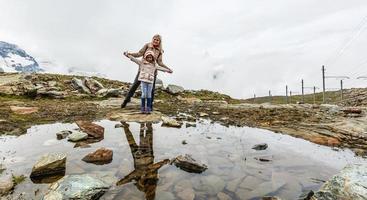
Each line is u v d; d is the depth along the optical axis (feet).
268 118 32.30
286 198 10.95
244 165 14.85
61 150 16.94
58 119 28.35
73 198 10.23
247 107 46.50
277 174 13.56
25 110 32.71
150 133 22.31
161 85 77.92
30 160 15.06
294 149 18.26
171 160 15.40
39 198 10.62
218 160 15.66
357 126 26.11
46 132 21.98
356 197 9.27
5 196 10.73
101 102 48.16
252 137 21.75
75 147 17.66
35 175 12.86
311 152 17.57
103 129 22.26
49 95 54.54
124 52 30.32
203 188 11.80
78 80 68.69
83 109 36.55
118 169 13.80
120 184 11.96
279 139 21.25
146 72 30.86
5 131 21.99
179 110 39.65
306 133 23.38
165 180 12.54
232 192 11.48
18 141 19.03
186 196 11.00
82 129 21.38
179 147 18.24
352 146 19.36
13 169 13.67
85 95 58.90
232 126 26.84
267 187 12.00
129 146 18.19
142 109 32.22
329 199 9.90
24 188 11.51
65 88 65.82
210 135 22.24
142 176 12.93
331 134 22.89
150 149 17.57
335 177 10.47
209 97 90.84
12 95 52.80
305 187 12.04
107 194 10.96
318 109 44.21
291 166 14.80
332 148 18.72
